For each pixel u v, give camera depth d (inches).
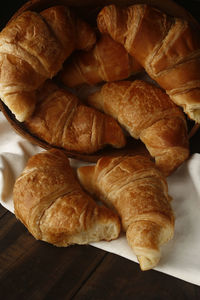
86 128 25.9
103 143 26.2
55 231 22.0
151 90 26.2
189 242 22.6
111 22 24.9
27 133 26.0
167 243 22.5
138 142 27.0
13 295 20.9
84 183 24.4
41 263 21.9
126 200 22.7
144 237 21.4
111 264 22.0
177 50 24.6
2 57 24.8
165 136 25.0
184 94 24.9
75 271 21.7
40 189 22.4
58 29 25.2
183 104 25.2
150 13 24.7
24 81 24.8
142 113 25.6
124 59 26.4
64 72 27.2
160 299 20.8
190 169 25.2
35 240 22.8
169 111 25.6
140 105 25.7
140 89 26.2
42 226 22.1
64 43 25.5
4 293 21.0
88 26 26.1
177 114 25.7
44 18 25.2
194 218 23.5
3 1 30.1
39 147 26.7
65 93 26.5
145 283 21.3
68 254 22.3
